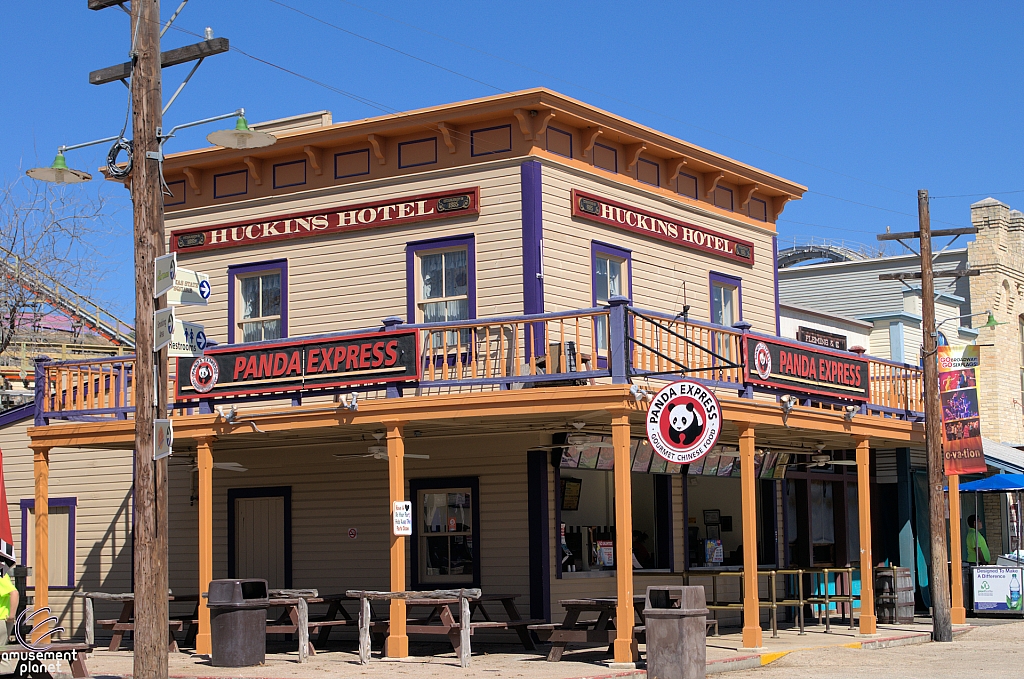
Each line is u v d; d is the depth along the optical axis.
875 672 15.62
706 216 22.48
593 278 19.78
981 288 35.53
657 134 20.98
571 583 19.22
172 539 22.11
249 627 16.27
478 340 19.00
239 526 21.67
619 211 20.39
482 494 19.41
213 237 21.70
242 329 21.41
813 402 20.94
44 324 34.50
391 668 15.76
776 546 23.22
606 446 19.08
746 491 17.48
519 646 18.48
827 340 27.11
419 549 20.00
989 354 34.84
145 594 13.08
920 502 25.75
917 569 25.41
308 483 21.08
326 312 20.56
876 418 20.53
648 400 15.91
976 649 18.83
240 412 19.03
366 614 16.59
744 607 17.53
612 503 20.62
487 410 16.12
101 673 16.09
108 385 23.27
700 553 21.92
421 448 20.05
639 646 18.00
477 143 19.55
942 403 21.38
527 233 18.86
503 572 19.08
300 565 20.97
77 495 23.06
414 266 19.89
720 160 22.42
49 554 23.19
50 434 19.05
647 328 20.19
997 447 28.62
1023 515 27.59
